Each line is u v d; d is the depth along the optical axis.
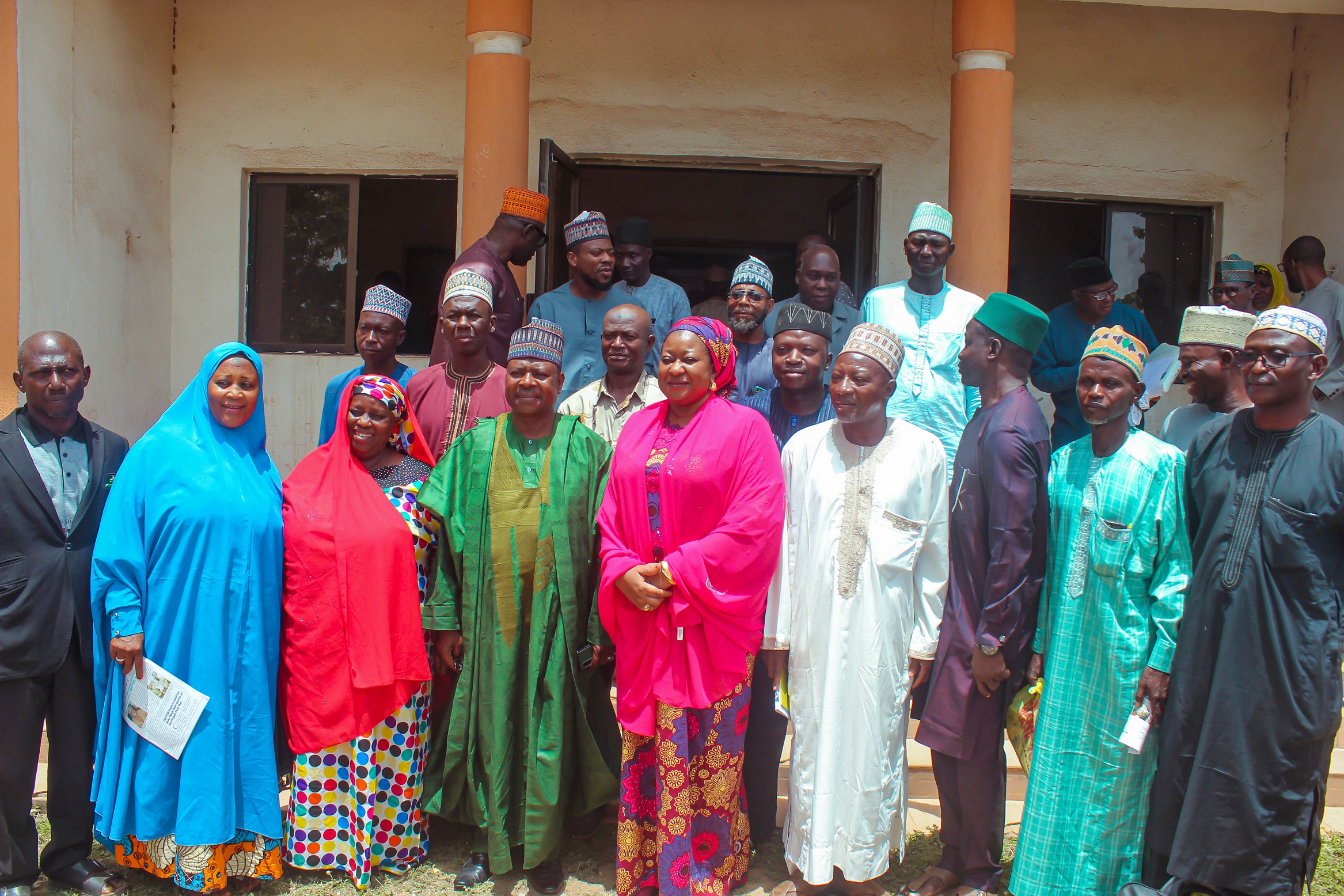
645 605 3.05
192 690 3.11
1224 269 5.13
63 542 3.25
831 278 4.53
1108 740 3.03
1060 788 3.08
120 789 3.15
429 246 6.81
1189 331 3.82
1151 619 3.04
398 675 3.30
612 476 3.27
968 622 3.17
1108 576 3.03
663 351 3.20
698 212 9.39
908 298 4.35
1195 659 2.91
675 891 3.07
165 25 6.27
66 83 5.28
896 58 6.34
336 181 6.51
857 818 3.11
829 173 6.48
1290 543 2.78
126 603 3.14
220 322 6.45
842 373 3.15
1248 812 2.80
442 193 6.71
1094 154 6.42
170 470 3.22
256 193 6.54
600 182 9.26
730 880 3.24
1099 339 3.10
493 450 3.40
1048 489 3.21
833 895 3.21
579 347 4.81
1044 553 3.18
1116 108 6.42
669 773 3.08
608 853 3.57
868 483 3.20
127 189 5.89
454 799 3.39
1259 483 2.86
